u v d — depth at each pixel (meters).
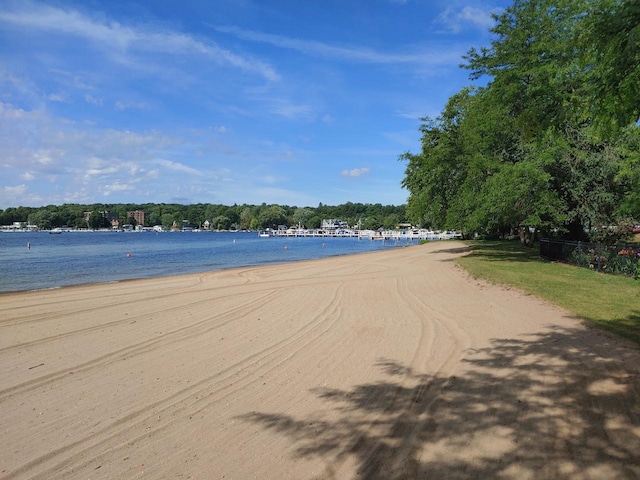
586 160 17.95
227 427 4.75
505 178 18.81
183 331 9.32
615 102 5.26
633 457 3.78
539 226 21.33
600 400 4.93
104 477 3.86
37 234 139.12
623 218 18.20
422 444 4.18
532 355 6.65
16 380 6.41
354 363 6.80
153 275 24.77
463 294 12.74
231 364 6.95
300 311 11.23
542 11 18.86
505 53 20.14
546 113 6.25
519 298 11.45
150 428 4.78
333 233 133.50
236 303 12.77
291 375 6.36
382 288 14.89
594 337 7.45
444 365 6.47
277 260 37.16
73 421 5.01
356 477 3.70
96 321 10.54
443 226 27.91
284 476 3.78
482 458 3.88
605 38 4.85
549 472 3.62
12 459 4.21
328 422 4.78
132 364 7.08
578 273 15.81
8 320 10.76
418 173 28.50
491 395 5.23
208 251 52.81
